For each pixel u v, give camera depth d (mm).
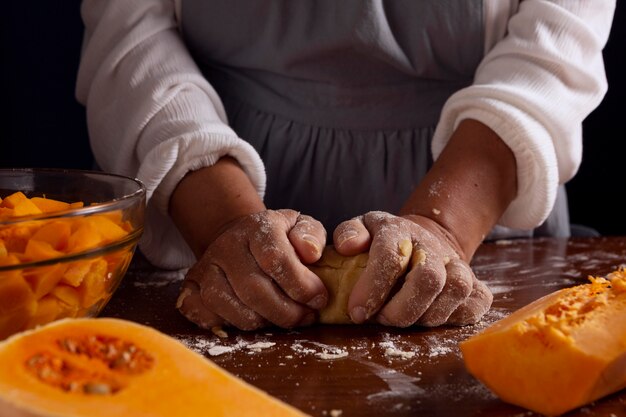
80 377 543
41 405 507
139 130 1045
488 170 975
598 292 731
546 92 1019
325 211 1211
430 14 1123
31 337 574
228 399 538
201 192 966
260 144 1214
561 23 1056
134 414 510
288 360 751
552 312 694
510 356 646
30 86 1755
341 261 854
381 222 871
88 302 733
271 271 816
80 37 1750
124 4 1130
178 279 1030
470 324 841
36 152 1784
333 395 674
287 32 1151
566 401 630
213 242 868
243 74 1228
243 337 815
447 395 675
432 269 810
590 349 630
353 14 1111
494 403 662
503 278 1016
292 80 1187
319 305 829
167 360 564
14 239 688
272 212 879
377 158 1189
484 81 1055
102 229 724
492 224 978
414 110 1184
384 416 638
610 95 1867
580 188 1938
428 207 935
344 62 1152
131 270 1075
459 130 1011
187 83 1072
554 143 1028
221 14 1170
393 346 783
